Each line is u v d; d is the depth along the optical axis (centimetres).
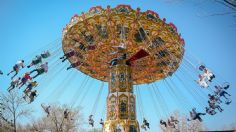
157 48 2398
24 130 4275
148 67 2634
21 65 2045
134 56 2358
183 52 2405
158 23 2098
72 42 2356
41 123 4303
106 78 2878
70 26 2153
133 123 2178
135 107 2300
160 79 2870
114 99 2258
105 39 2273
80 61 2570
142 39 2288
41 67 2073
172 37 2227
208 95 2323
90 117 2758
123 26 2145
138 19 2061
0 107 3209
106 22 2100
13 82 2059
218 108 2294
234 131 2408
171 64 2611
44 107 2625
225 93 2283
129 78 2359
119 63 2367
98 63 2583
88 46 2347
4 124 3488
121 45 2269
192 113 2319
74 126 4394
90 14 2072
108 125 2173
